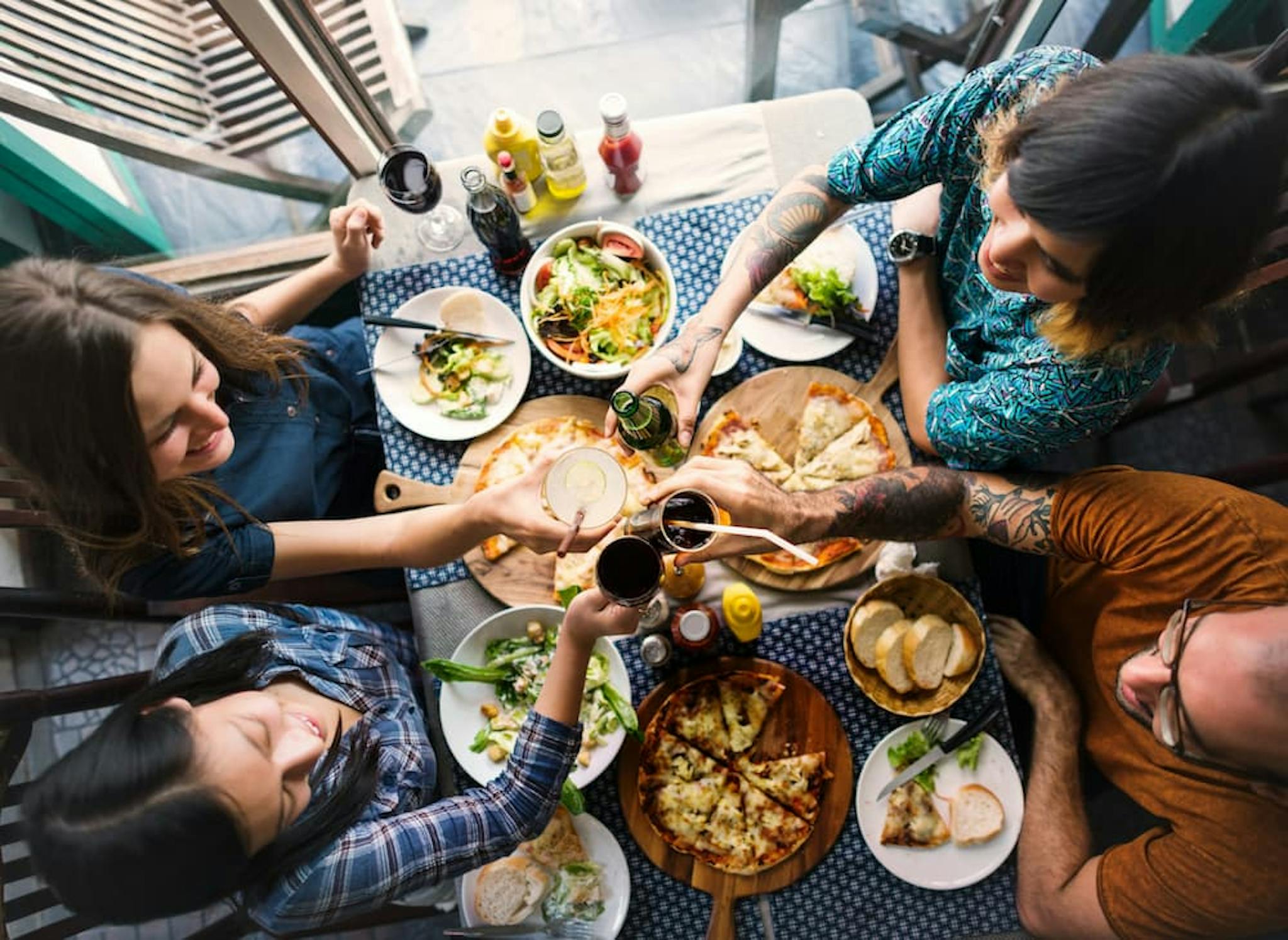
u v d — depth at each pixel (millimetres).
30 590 1621
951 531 1421
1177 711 1107
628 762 1478
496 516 1336
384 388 1582
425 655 1533
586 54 2621
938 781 1480
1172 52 2287
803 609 1517
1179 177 870
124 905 963
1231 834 1296
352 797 1167
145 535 1220
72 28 1818
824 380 1559
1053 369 1224
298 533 1415
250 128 2064
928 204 1573
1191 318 1008
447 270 1633
